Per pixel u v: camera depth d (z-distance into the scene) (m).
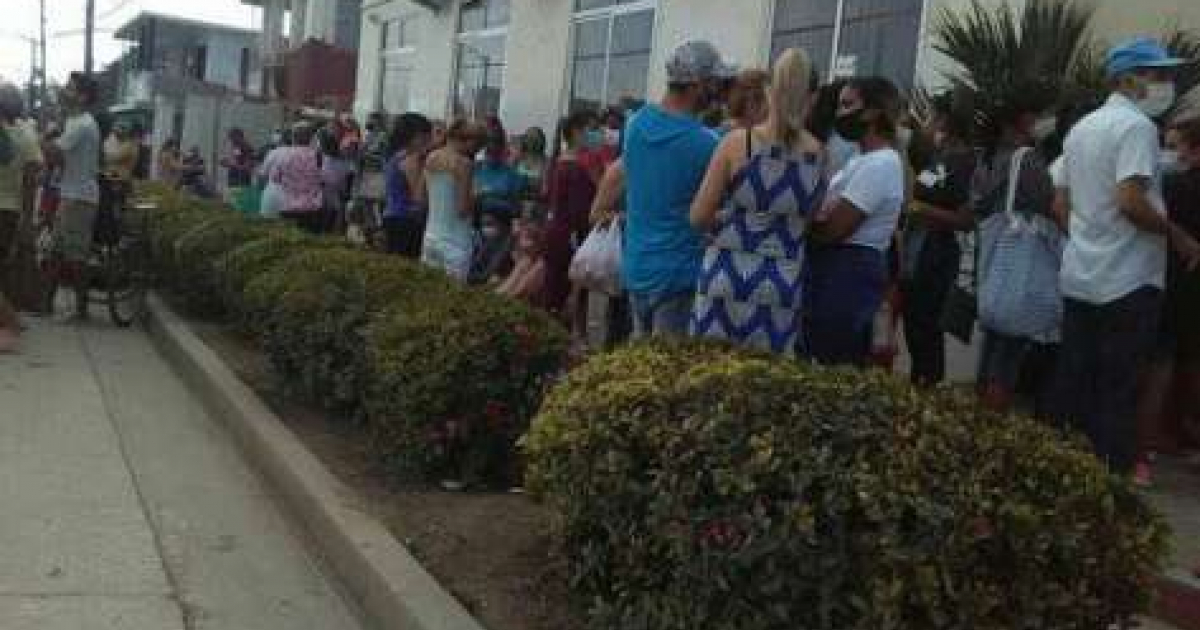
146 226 13.73
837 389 3.96
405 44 23.09
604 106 14.44
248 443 7.73
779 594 3.64
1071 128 6.40
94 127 12.20
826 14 11.00
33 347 10.92
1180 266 6.59
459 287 7.66
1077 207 5.97
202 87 36.31
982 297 6.60
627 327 8.75
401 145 11.72
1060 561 3.54
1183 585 4.98
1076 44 7.83
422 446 6.42
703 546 3.78
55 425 8.12
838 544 3.57
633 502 4.13
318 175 14.45
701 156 5.93
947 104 7.56
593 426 4.28
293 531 6.36
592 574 4.49
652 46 13.89
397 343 6.57
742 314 5.40
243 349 10.32
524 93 17.38
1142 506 3.78
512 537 5.73
